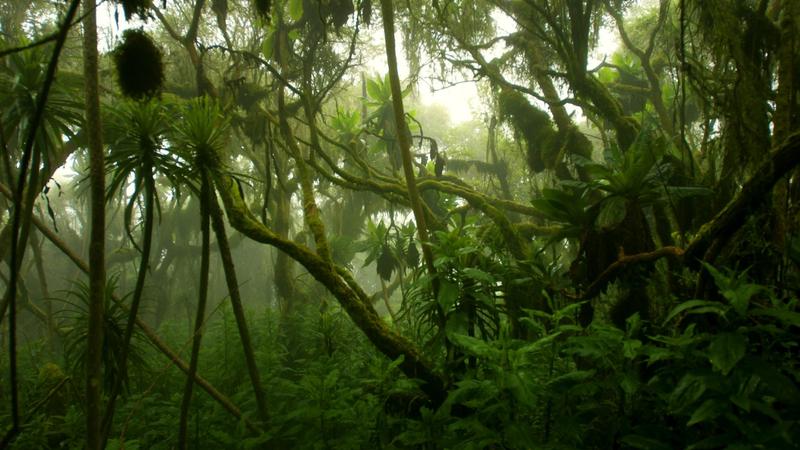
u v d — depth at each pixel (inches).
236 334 197.2
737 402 65.9
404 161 135.4
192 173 118.5
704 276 104.7
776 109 127.0
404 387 109.8
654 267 132.5
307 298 358.0
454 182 252.1
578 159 142.3
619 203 138.6
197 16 174.2
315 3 209.6
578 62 196.9
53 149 119.7
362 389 126.8
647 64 244.5
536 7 192.5
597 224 147.7
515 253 189.6
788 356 87.6
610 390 94.7
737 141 140.6
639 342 85.8
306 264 139.2
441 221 227.9
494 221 197.6
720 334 72.8
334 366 159.3
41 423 144.8
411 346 131.6
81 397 159.2
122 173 109.6
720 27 146.8
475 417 90.4
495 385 88.4
